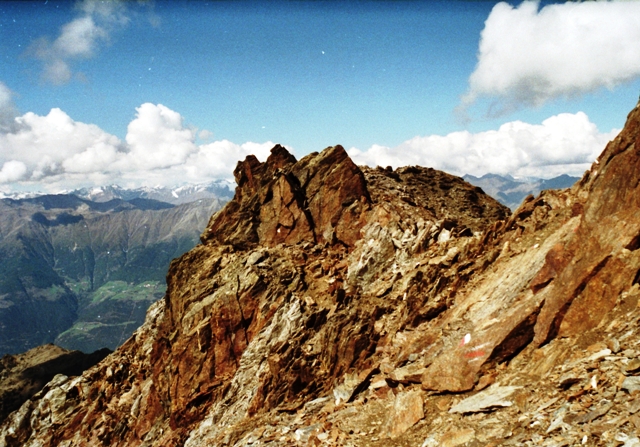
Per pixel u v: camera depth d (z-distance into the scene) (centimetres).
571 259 1730
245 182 4688
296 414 2397
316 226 4184
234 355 3441
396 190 4959
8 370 12556
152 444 3538
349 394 2253
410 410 1736
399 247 3484
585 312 1546
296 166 4516
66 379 5700
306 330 3044
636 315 1398
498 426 1356
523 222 2700
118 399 4659
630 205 1655
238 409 2883
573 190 2717
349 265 3666
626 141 1747
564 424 1159
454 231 3341
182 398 3419
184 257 4312
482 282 2397
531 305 1720
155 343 4212
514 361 1662
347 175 4188
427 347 2170
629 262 1505
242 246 4238
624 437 989
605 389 1198
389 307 2839
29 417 5434
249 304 3525
